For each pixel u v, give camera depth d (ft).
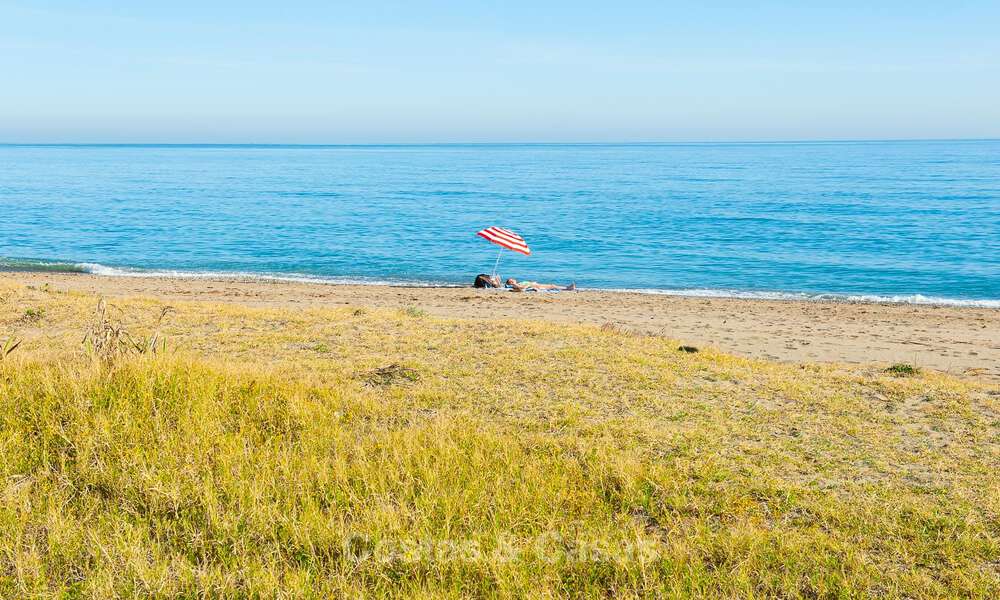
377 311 57.57
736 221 201.87
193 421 25.68
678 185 360.89
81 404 25.68
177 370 30.45
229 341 44.50
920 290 108.58
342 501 21.12
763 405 32.37
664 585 17.53
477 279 104.17
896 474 24.25
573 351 42.22
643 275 124.77
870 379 37.88
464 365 38.83
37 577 16.66
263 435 25.86
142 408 26.17
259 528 19.12
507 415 30.27
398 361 39.32
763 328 70.03
